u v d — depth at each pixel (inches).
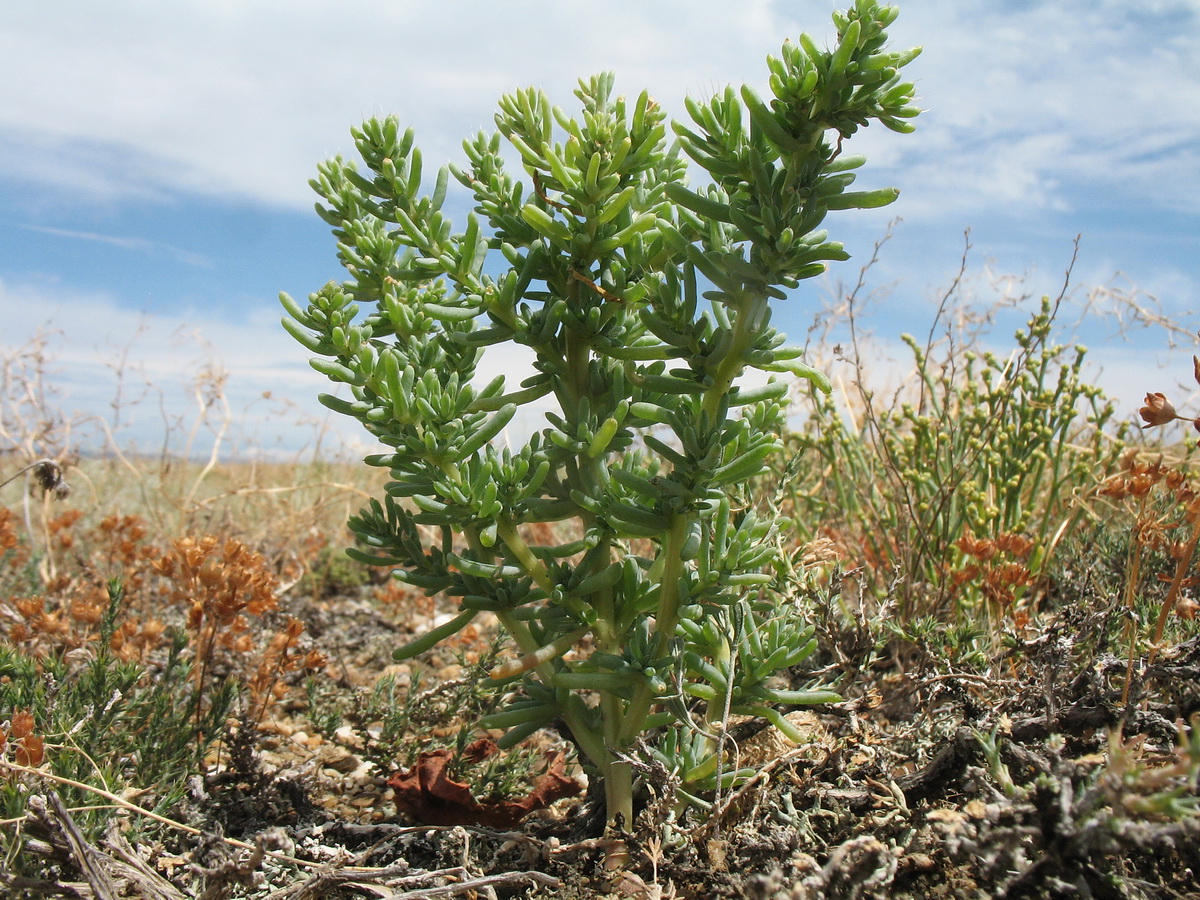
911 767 6.5
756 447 5.9
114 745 7.2
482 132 6.8
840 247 5.4
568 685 6.0
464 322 6.6
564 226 6.1
